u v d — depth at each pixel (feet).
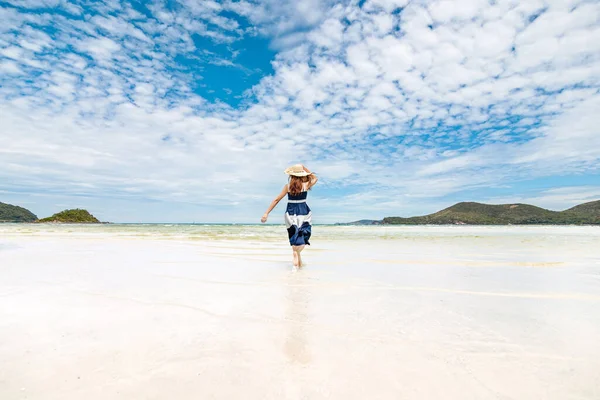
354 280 13.05
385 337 6.98
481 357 6.02
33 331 7.29
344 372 5.49
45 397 4.70
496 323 7.85
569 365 5.69
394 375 5.38
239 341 6.78
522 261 18.12
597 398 4.69
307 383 5.14
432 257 20.27
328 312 8.75
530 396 4.76
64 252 23.26
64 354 6.11
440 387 5.00
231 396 4.78
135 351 6.27
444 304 9.50
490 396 4.76
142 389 4.94
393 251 23.97
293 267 15.47
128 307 9.21
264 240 35.45
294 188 17.13
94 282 12.64
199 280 13.08
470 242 32.35
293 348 6.43
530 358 5.97
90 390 4.90
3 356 6.01
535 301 9.80
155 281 12.87
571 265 16.71
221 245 29.32
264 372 5.49
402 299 10.07
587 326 7.62
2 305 9.35
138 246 28.27
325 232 56.75
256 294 10.75
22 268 15.99
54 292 10.95
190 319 8.17
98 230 63.46
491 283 12.39
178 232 55.06
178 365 5.72
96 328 7.51
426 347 6.46
